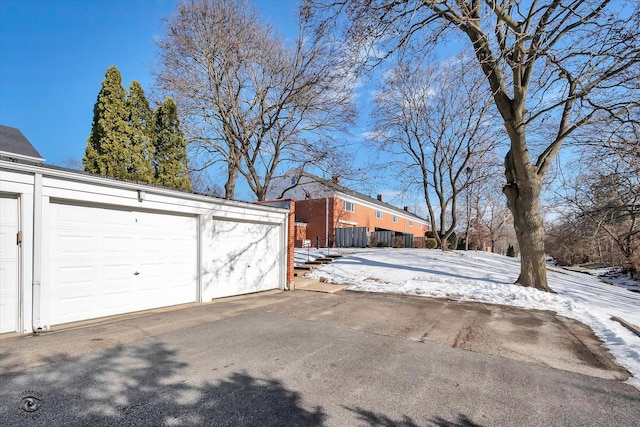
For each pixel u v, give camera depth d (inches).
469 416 117.3
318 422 111.1
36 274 212.7
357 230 995.3
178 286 309.9
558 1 279.7
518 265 694.5
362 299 350.0
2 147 395.9
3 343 187.8
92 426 106.3
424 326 243.3
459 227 1688.0
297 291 406.6
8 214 206.1
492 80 377.4
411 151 992.2
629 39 253.4
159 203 290.0
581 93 317.1
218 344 192.9
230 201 353.7
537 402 128.9
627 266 739.4
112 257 260.1
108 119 425.7
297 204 1142.3
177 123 527.8
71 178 230.8
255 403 123.3
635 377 156.2
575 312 301.1
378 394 132.6
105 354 172.2
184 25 581.0
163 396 127.3
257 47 632.4
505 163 426.9
